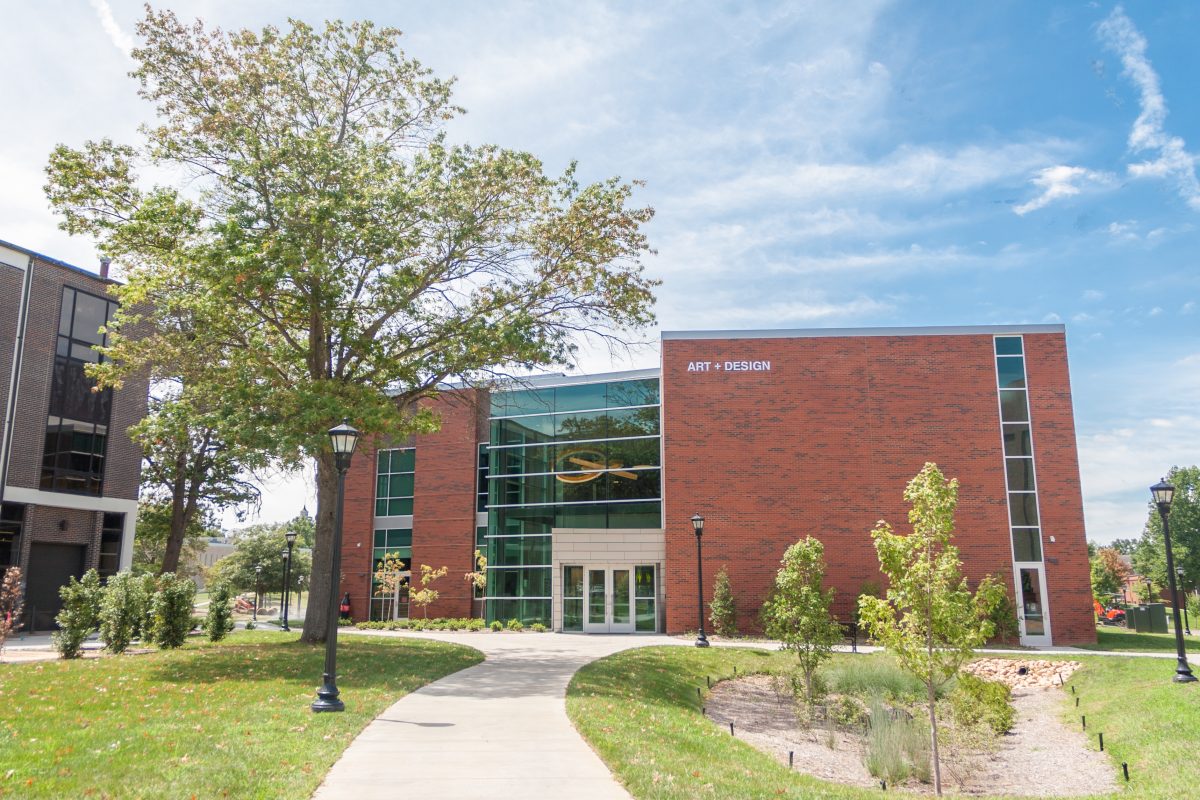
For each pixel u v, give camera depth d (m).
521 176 21.45
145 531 41.84
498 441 35.34
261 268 17.73
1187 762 11.95
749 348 30.38
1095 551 79.62
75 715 10.52
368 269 20.11
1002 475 28.80
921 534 12.83
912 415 29.45
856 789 9.85
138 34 19.30
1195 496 67.06
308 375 21.73
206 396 19.66
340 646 20.36
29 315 30.25
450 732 10.52
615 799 7.64
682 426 30.12
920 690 18.77
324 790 7.74
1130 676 19.23
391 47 21.55
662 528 30.69
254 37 20.27
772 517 29.28
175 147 19.50
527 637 26.94
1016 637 27.41
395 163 21.47
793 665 21.22
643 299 22.36
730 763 10.09
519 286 22.00
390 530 37.62
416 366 21.00
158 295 20.69
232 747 8.82
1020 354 29.64
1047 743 15.49
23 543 29.70
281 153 18.70
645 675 17.16
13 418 29.44
